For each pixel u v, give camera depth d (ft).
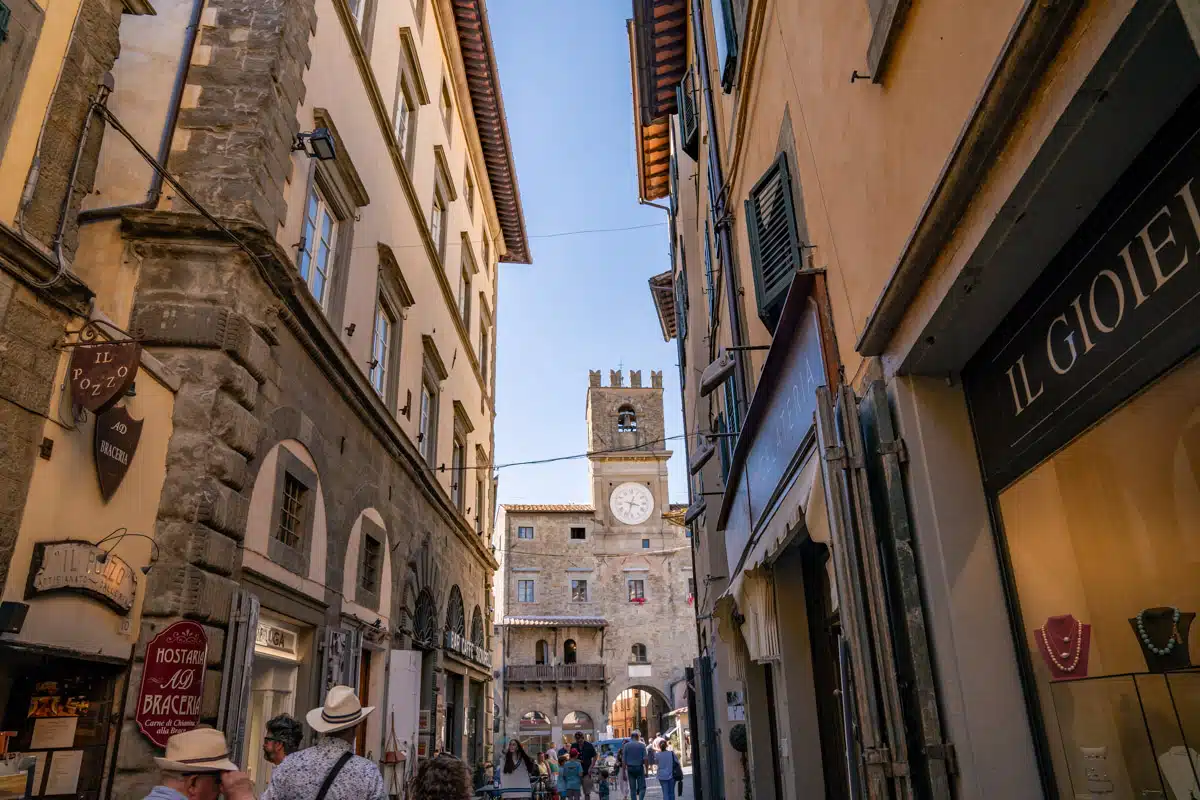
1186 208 7.52
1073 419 9.77
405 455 43.52
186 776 13.38
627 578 179.01
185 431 21.90
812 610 25.07
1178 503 8.36
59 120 17.97
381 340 43.06
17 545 16.35
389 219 43.75
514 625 166.40
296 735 18.72
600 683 166.71
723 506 36.55
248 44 27.04
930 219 10.57
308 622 28.96
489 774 72.84
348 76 36.65
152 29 26.89
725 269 32.24
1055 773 10.78
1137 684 9.26
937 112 10.86
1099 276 9.05
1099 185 8.72
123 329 22.29
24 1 16.98
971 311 11.19
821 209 17.40
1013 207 9.09
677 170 65.92
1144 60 6.99
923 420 12.69
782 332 19.20
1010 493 11.59
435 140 59.62
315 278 32.40
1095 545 9.77
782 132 21.38
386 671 38.75
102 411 17.81
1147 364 8.30
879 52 12.72
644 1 50.96
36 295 17.19
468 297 74.64
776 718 30.53
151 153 25.12
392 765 36.83
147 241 23.57
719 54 32.27
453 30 66.13
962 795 11.07
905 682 12.32
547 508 181.98
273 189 26.55
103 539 19.01
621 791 99.35
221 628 21.61
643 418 195.72
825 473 13.56
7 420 16.25
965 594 11.82
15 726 17.33
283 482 26.96
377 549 38.81
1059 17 7.48
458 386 65.67
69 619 17.53
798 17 19.04
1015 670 11.48
